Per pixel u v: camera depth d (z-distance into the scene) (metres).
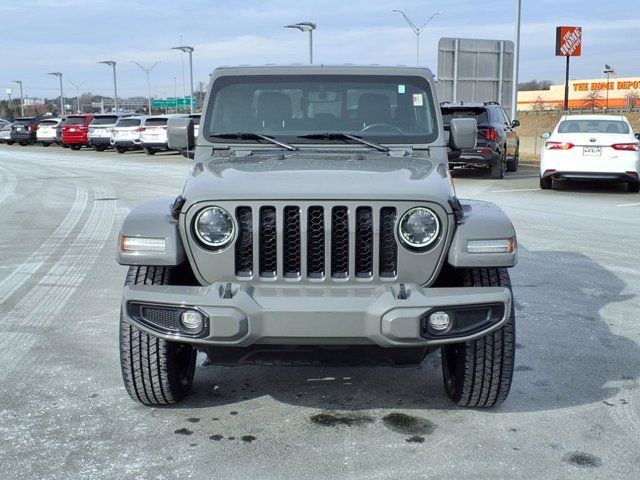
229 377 5.01
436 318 3.71
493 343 4.07
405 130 5.11
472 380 4.16
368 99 5.15
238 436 4.08
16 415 4.34
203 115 5.15
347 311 3.66
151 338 4.15
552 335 5.84
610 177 14.88
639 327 6.04
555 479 3.58
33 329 6.06
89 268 8.48
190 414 4.38
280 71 5.22
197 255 3.89
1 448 3.92
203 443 3.99
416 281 3.88
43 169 24.83
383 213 3.86
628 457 3.81
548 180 15.76
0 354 5.43
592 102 84.88
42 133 42.66
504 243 3.87
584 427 4.18
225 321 3.67
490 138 17.72
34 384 4.83
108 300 7.01
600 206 13.30
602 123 15.53
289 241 3.86
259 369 5.16
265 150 5.00
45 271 8.30
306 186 3.90
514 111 26.20
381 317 3.66
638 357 5.34
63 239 10.50
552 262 8.55
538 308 6.61
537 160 26.36
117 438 4.05
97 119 37.16
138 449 3.92
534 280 7.67
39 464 3.74
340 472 3.66
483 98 28.12
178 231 3.94
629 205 13.42
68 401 4.56
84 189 17.61
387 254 3.88
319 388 4.80
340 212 3.84
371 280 3.84
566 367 5.13
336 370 5.14
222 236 3.85
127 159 30.39
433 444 3.98
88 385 4.82
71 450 3.90
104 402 4.55
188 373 4.62
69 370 5.09
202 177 4.20
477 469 3.69
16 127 45.16
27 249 9.70
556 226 11.09
